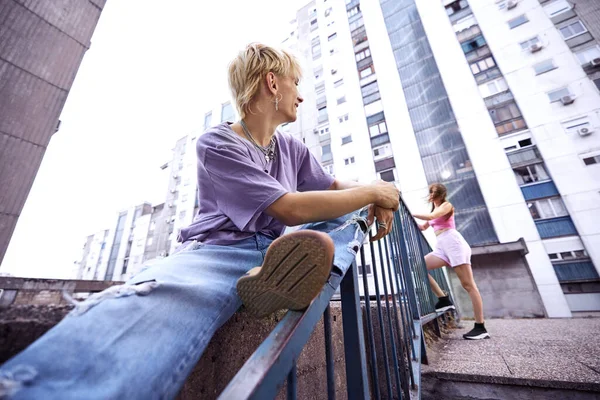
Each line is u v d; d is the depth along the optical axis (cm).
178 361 42
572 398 117
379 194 94
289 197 67
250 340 78
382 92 1614
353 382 70
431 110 1426
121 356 36
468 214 1168
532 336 250
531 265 1020
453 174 1262
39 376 29
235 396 35
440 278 398
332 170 1650
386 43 1722
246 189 68
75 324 36
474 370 146
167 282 49
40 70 548
